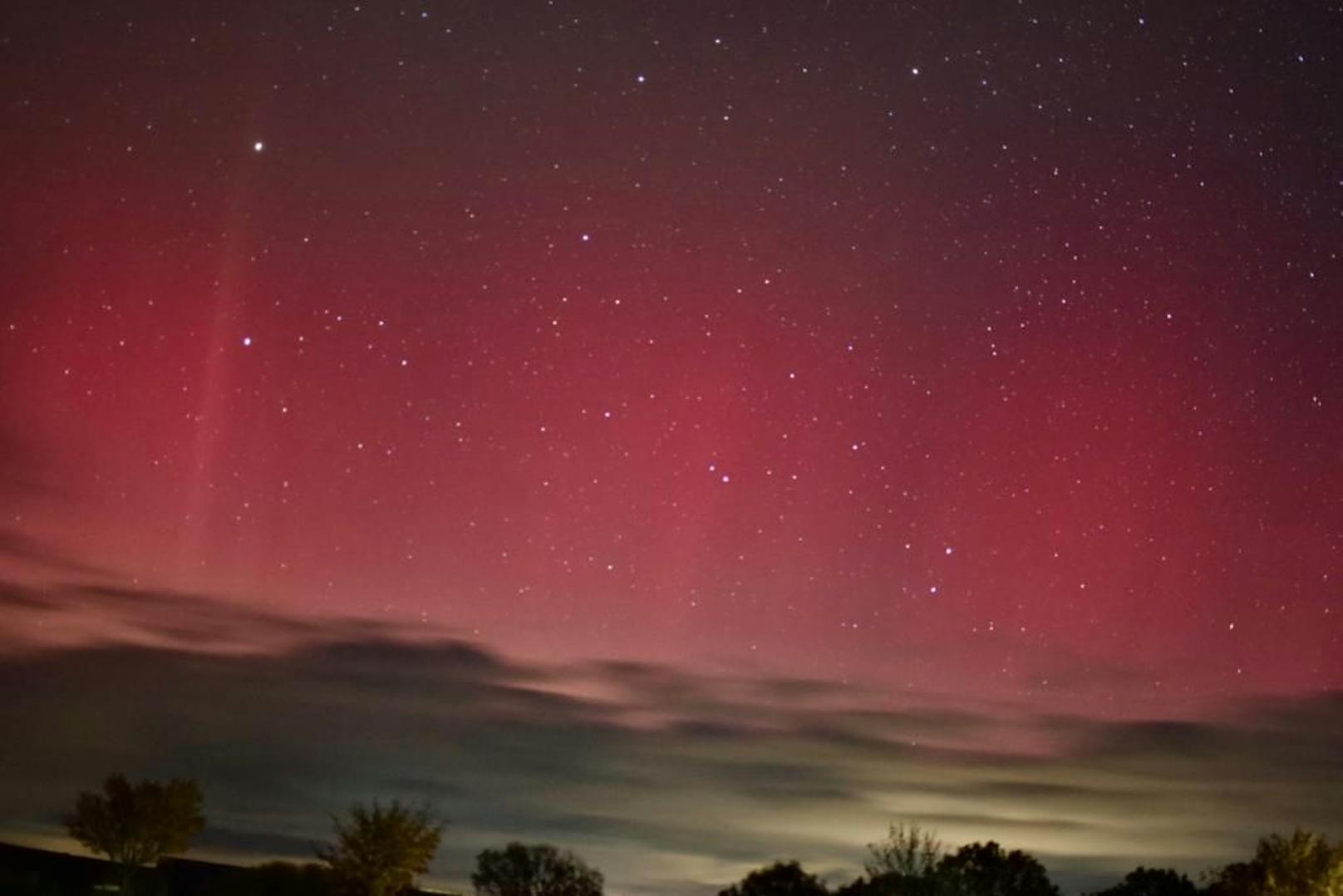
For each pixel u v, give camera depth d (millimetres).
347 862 28812
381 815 29406
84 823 29516
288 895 30656
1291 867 25484
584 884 32812
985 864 28859
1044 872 28922
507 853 32938
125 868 29469
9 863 32406
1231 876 26438
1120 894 33031
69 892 29250
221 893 30578
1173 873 33094
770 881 34625
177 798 29969
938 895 23828
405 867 28906
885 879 24047
